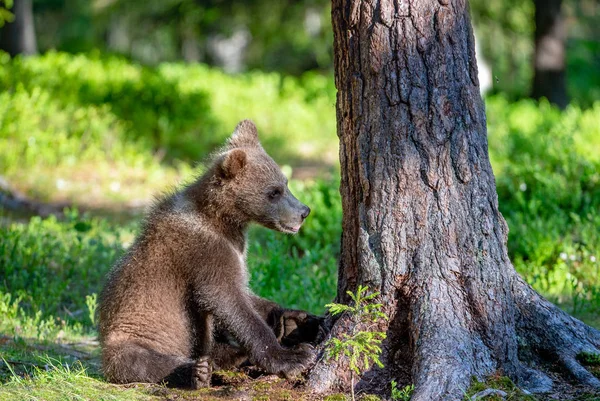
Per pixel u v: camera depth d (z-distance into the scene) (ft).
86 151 86.02
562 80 140.56
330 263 52.95
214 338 34.42
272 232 59.31
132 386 31.01
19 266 52.16
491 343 29.35
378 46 29.73
